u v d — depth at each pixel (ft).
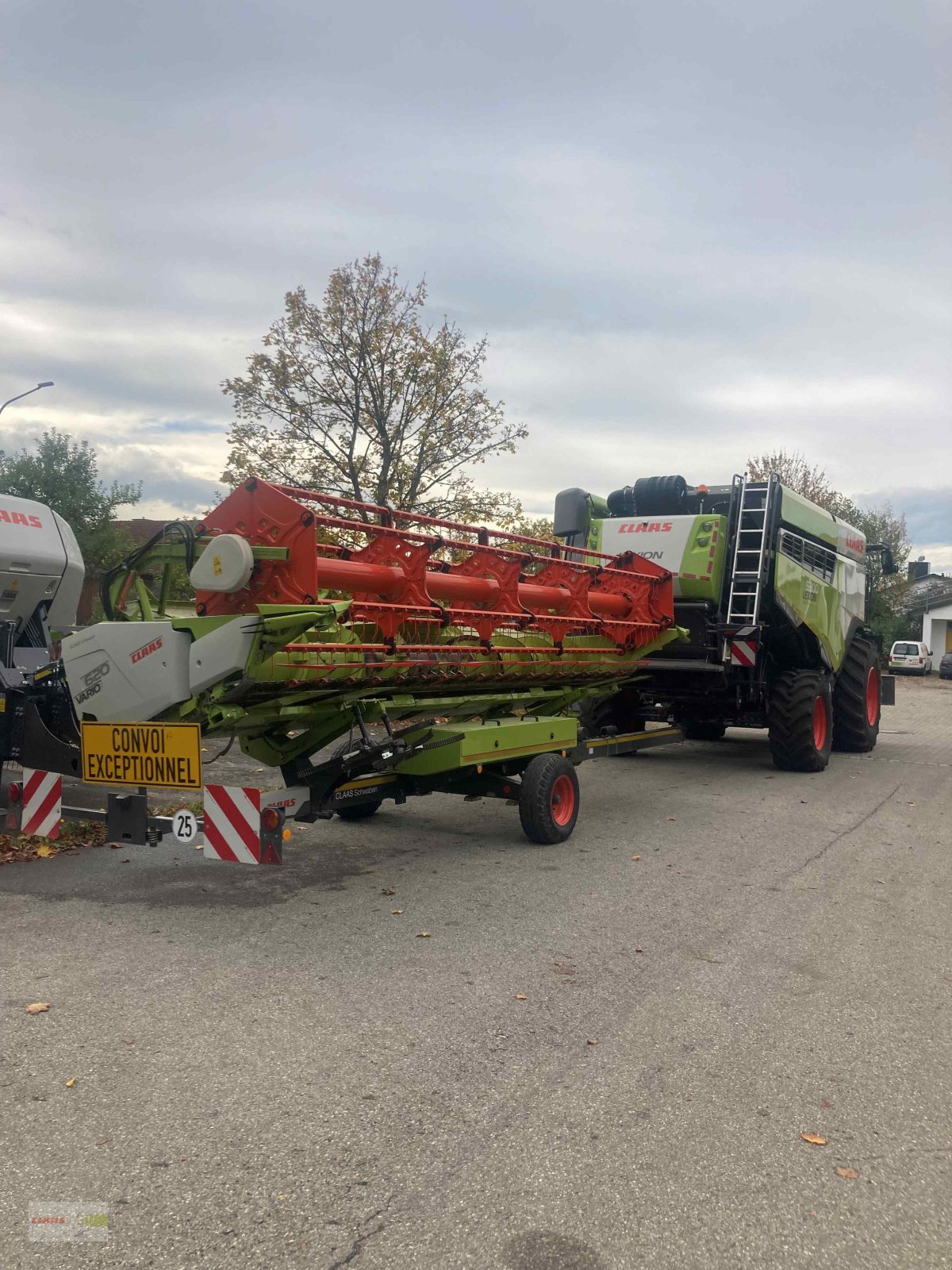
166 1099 10.77
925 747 48.65
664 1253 8.34
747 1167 9.73
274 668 16.98
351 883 20.21
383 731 22.13
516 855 23.13
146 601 19.65
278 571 16.72
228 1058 11.83
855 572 44.52
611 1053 12.29
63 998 13.58
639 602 28.73
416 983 14.52
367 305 47.93
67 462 82.12
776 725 37.17
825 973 15.44
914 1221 8.92
